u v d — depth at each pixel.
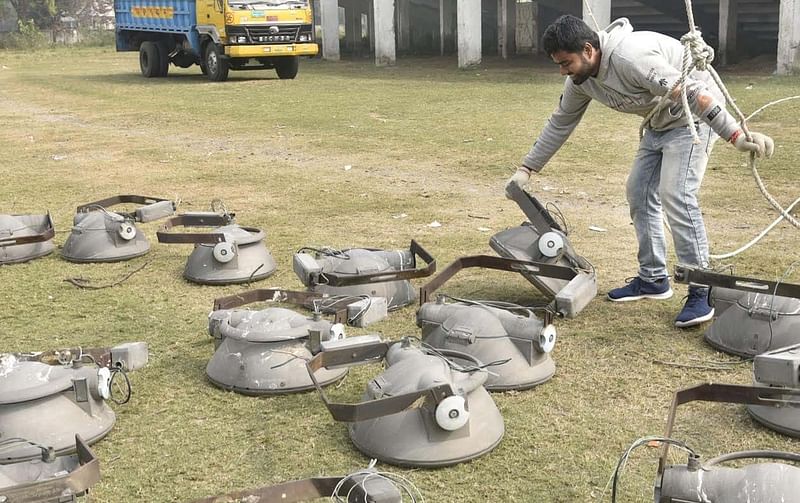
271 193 8.95
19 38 44.28
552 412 3.94
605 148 11.02
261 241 6.06
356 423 3.66
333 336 4.10
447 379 3.48
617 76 4.73
